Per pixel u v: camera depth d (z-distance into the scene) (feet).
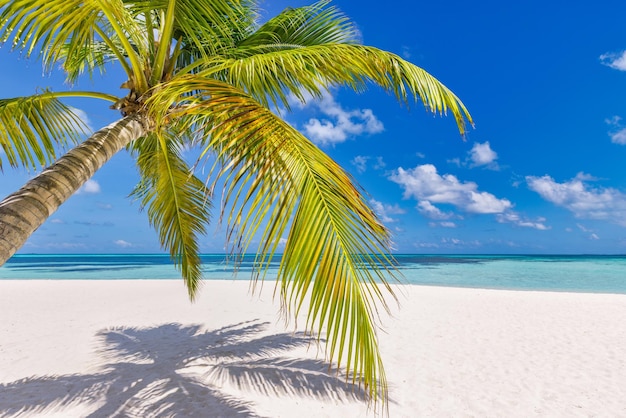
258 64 10.26
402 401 12.46
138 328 22.89
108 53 15.84
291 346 18.47
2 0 7.64
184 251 19.17
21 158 11.09
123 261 180.55
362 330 5.42
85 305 31.04
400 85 11.85
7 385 13.48
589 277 72.74
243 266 99.96
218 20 11.76
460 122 12.37
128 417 11.02
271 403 12.09
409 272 86.17
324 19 14.94
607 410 11.80
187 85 7.77
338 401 12.35
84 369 15.25
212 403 11.94
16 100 11.07
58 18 8.74
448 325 23.35
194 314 27.27
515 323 23.90
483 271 90.48
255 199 6.15
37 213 7.91
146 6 11.71
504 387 13.61
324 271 5.65
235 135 6.52
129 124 10.73
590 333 21.22
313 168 6.81
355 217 6.34
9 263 156.56
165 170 17.52
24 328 22.76
